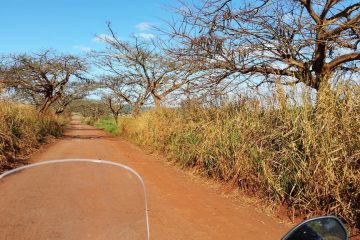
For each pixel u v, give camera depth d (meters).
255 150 7.95
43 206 6.14
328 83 7.07
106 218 4.72
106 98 44.91
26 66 29.66
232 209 7.10
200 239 5.41
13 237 4.65
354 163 5.91
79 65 31.56
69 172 9.63
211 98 11.22
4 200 6.64
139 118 23.69
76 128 54.09
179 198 7.90
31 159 13.56
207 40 9.49
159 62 20.14
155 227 5.87
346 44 8.55
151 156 15.44
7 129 14.51
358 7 8.36
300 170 6.52
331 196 6.05
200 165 10.62
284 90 7.96
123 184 7.61
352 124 6.13
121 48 25.75
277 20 8.80
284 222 6.33
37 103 35.34
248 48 9.17
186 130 12.70
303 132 6.82
